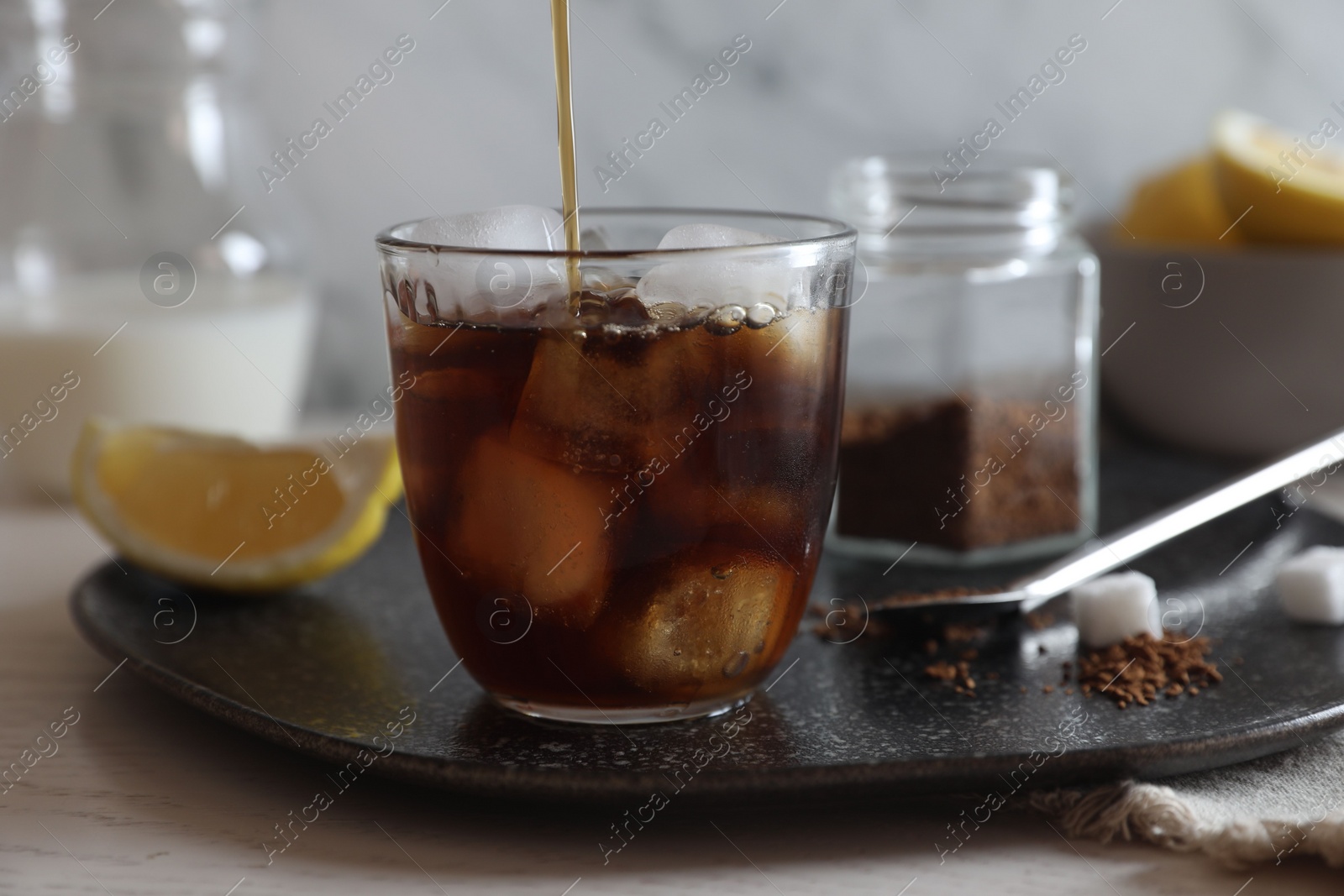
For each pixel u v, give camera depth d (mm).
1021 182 512
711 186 632
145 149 588
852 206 524
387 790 408
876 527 518
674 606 399
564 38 413
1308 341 576
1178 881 374
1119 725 405
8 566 534
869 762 386
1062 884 374
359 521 491
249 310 589
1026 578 480
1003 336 510
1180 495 568
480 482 400
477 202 625
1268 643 448
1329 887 372
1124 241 639
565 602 399
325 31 608
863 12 630
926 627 461
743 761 391
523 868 381
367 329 638
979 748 394
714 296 392
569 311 390
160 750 423
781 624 413
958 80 642
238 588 484
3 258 586
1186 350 593
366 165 620
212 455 496
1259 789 393
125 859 384
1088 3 647
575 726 411
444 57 614
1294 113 673
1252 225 595
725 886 375
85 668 463
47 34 575
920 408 510
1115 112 658
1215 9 659
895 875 377
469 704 423
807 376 404
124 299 592
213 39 588
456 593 410
